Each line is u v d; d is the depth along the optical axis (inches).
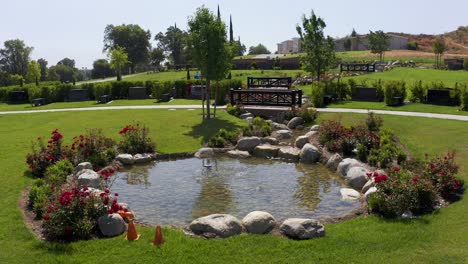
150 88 1598.2
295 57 2736.2
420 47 3722.9
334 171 631.2
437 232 357.1
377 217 403.5
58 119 1043.9
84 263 317.4
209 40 932.0
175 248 339.3
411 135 737.0
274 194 524.4
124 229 384.5
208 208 475.2
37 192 450.3
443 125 784.9
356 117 924.6
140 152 728.3
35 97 1544.0
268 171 638.5
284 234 369.4
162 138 817.5
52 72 5182.1
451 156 523.5
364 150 644.7
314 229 363.6
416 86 1106.7
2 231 376.5
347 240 348.5
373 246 335.3
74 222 370.6
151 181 590.9
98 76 5137.8
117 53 2642.7
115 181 590.9
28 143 757.9
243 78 2015.3
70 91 1561.3
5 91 1673.2
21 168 592.1
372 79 1642.5
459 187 466.9
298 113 946.1
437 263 305.3
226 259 320.8
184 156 731.4
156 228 367.2
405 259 312.5
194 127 900.0
